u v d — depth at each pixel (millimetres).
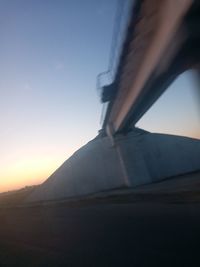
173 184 68250
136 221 37156
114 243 30328
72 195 97000
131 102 48281
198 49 24219
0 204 137250
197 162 95750
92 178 96938
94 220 45906
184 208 37438
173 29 21109
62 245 35406
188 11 18062
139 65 34719
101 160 98625
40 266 29203
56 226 49844
